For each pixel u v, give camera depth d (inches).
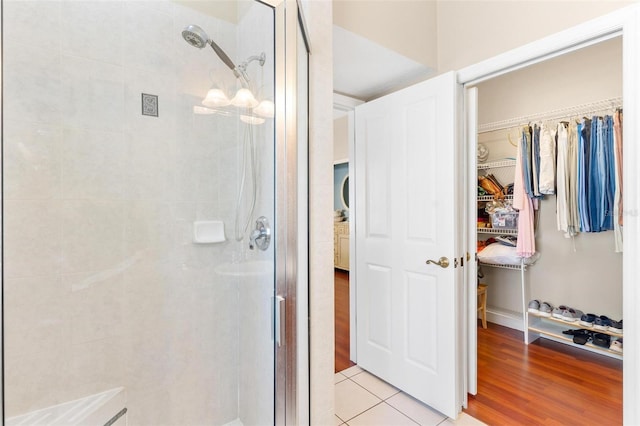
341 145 230.8
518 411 73.3
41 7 46.4
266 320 53.2
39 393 46.9
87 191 50.1
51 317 47.8
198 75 59.0
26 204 45.8
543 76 115.7
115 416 51.4
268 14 51.2
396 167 83.8
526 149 112.3
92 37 50.2
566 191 103.5
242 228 61.0
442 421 70.7
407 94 80.6
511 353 103.0
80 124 49.4
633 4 52.2
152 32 55.0
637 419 53.2
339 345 111.0
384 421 70.9
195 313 59.7
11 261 45.0
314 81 56.3
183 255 58.4
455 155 70.9
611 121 94.4
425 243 76.6
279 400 50.2
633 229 52.8
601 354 101.8
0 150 43.9
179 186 57.7
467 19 77.1
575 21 59.4
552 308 113.7
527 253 111.6
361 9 69.3
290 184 49.3
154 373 56.1
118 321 52.9
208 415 61.1
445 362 72.0
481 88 133.3
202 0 59.2
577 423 68.8
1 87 43.8
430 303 75.5
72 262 49.2
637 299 52.7
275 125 49.9
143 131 54.4
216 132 61.0
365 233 93.4
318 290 56.7
